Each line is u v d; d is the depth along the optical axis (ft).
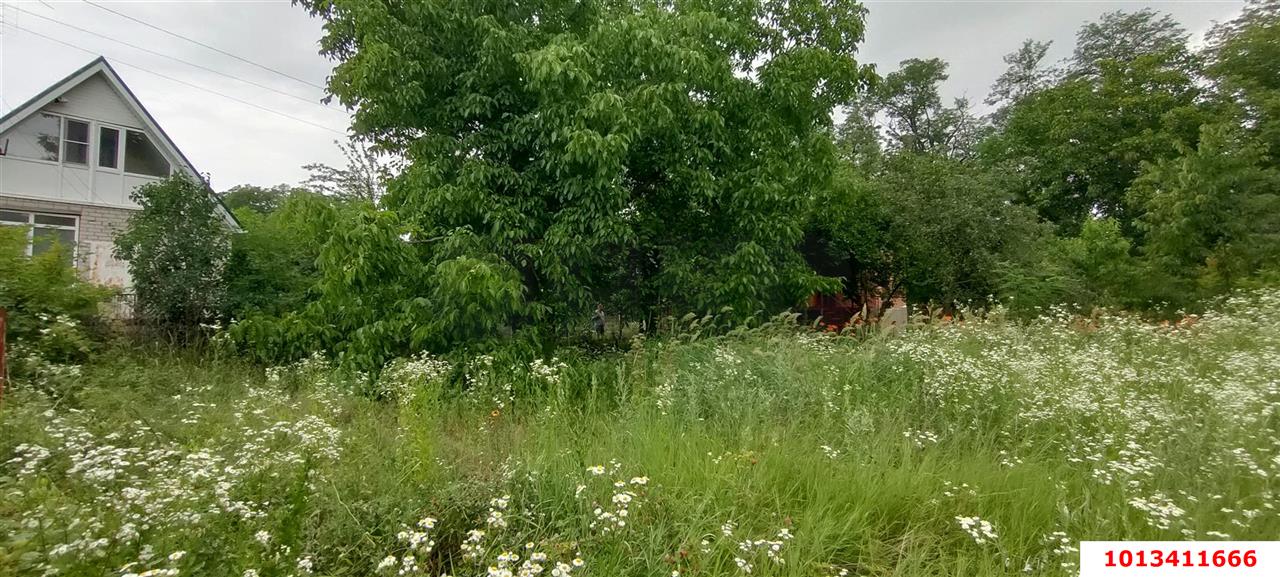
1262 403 14.61
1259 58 59.31
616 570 8.79
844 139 57.26
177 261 30.55
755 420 15.03
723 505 10.69
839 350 21.71
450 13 23.75
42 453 10.71
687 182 25.22
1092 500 11.38
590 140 21.13
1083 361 20.43
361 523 9.70
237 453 11.71
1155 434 13.66
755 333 22.56
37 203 51.29
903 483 11.48
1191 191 39.32
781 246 27.14
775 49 28.45
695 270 25.53
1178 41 75.00
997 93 95.50
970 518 9.80
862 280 49.62
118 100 55.16
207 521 8.39
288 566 7.95
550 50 21.97
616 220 23.24
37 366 19.30
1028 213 45.78
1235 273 37.01
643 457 12.48
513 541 9.45
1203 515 10.38
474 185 22.94
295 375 21.02
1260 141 49.93
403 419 14.10
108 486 9.99
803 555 9.51
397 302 22.09
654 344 22.54
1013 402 16.49
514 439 14.57
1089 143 65.46
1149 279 39.29
